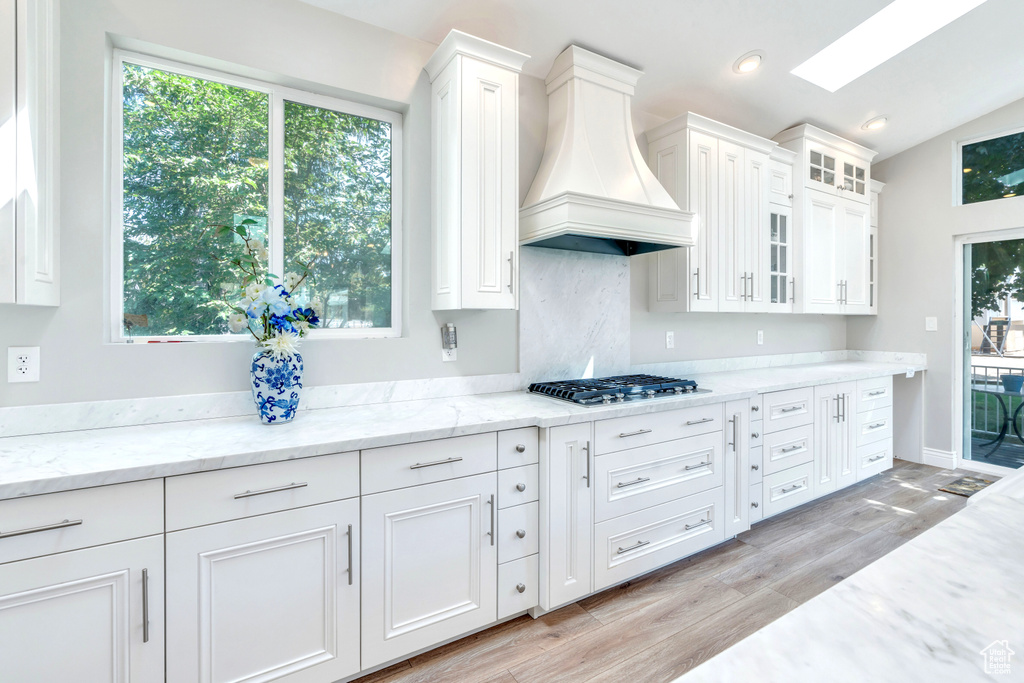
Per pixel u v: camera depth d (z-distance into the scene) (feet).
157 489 4.26
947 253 12.66
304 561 4.93
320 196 7.05
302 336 6.03
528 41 7.84
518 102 7.95
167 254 6.09
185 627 4.40
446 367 7.74
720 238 9.85
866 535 8.98
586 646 5.99
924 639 1.37
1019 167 11.52
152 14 5.69
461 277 6.79
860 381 11.37
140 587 4.21
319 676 5.01
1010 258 11.91
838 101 10.70
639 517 7.29
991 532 2.08
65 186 5.28
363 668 5.25
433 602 5.69
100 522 4.06
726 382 9.73
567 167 7.65
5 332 5.05
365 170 7.39
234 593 4.60
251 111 6.57
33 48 4.65
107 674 4.11
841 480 10.93
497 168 7.08
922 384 13.17
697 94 9.87
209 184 6.32
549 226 7.39
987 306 12.32
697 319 11.12
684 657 5.79
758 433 9.11
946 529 2.11
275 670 4.81
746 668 1.25
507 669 5.60
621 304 9.71
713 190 9.73
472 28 7.40
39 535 3.85
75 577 3.97
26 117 4.54
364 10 6.82
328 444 4.97
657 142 9.95
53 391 5.27
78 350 5.38
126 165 5.86
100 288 5.49
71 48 5.30
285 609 4.84
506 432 6.18
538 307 8.64
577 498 6.66
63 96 5.25
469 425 5.82
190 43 5.90
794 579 7.49
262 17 6.32
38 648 3.88
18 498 3.77
